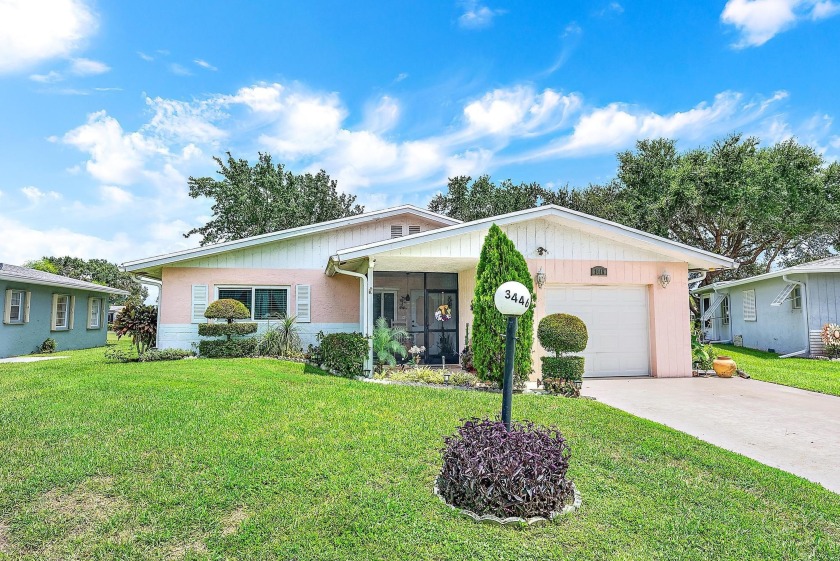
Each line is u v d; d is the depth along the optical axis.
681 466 5.09
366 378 10.19
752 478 4.73
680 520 3.82
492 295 8.97
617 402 8.38
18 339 15.81
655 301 11.40
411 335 13.05
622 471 4.88
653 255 11.48
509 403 4.50
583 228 11.01
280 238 13.38
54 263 42.34
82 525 3.59
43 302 17.23
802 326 15.69
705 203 21.86
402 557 3.20
